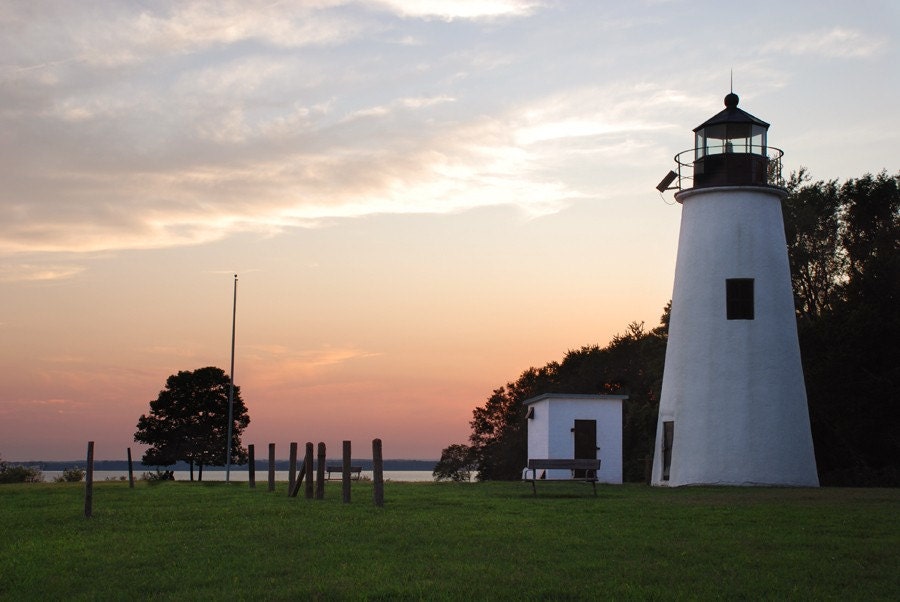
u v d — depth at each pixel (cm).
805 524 2066
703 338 3666
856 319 4097
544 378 8131
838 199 5766
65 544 1783
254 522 2114
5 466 5878
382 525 2036
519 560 1585
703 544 1755
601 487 3634
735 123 3709
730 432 3569
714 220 3709
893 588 1374
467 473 8294
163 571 1509
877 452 4194
